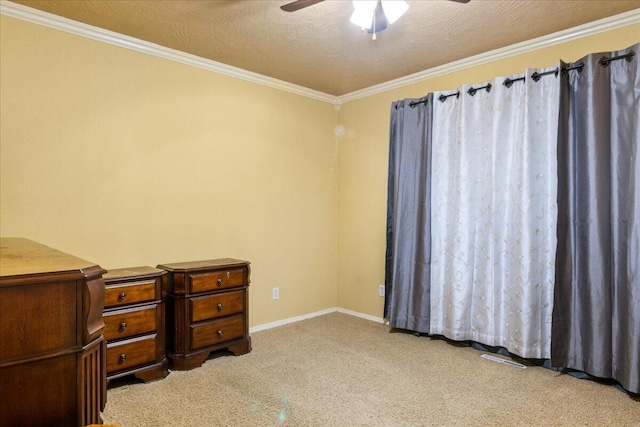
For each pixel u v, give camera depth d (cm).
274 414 217
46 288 87
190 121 331
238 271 314
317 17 262
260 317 379
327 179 437
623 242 247
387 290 384
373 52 321
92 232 282
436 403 230
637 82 240
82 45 277
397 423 208
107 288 249
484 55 323
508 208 302
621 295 247
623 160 247
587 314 262
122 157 296
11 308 83
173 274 284
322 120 431
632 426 205
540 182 288
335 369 280
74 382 90
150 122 309
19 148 254
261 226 379
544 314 287
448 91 339
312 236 423
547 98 286
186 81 328
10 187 252
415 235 357
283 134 396
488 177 315
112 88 290
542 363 287
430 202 349
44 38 262
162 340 270
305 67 354
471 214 327
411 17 261
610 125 253
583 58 266
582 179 265
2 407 82
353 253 430
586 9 252
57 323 88
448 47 311
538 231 288
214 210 346
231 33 286
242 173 364
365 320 409
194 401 232
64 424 89
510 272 297
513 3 243
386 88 397
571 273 270
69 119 272
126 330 254
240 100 362
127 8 252
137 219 303
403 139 367
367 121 417
